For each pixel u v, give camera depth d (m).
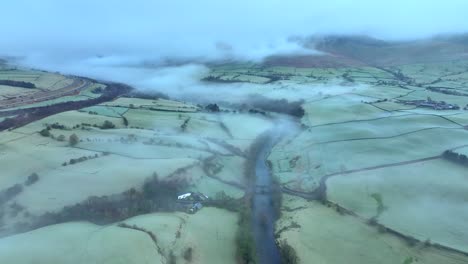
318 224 96.38
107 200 99.25
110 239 83.50
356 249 86.19
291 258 83.06
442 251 82.50
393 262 81.19
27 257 77.88
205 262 82.62
